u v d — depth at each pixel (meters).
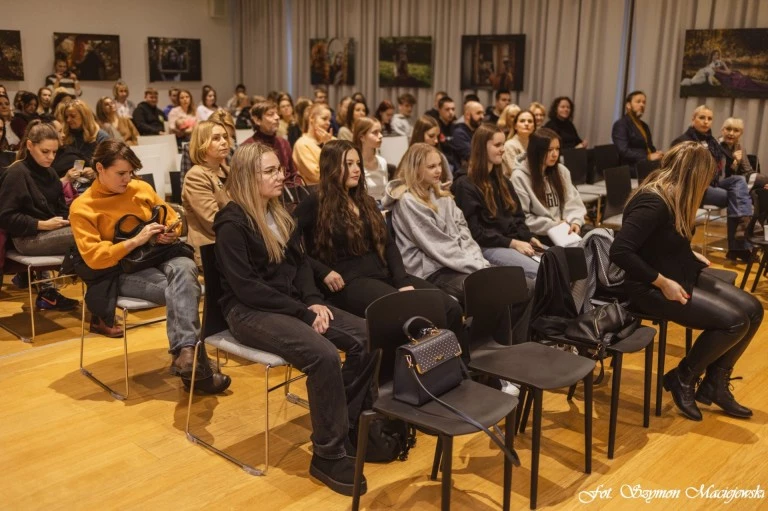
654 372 3.70
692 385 3.20
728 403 3.21
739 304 3.15
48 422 3.02
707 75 7.40
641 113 7.11
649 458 2.84
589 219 6.66
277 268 2.86
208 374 3.21
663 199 3.03
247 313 2.71
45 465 2.70
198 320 3.17
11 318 4.26
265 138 5.07
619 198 5.20
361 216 3.21
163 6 11.30
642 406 3.29
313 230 3.19
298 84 11.38
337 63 10.72
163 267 3.23
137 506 2.46
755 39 7.05
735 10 7.21
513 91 8.93
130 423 3.04
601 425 3.10
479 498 2.53
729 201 5.77
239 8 11.98
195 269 3.24
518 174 4.20
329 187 3.14
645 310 3.19
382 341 2.32
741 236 5.75
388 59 10.09
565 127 7.70
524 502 2.51
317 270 3.09
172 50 11.48
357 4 10.37
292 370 3.64
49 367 3.58
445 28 9.45
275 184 2.77
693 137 6.00
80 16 10.49
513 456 2.20
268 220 2.88
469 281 2.62
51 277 4.57
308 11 11.02
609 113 8.22
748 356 3.91
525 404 3.00
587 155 6.48
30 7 10.02
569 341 2.89
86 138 4.84
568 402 3.32
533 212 4.20
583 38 8.22
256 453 2.82
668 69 7.72
